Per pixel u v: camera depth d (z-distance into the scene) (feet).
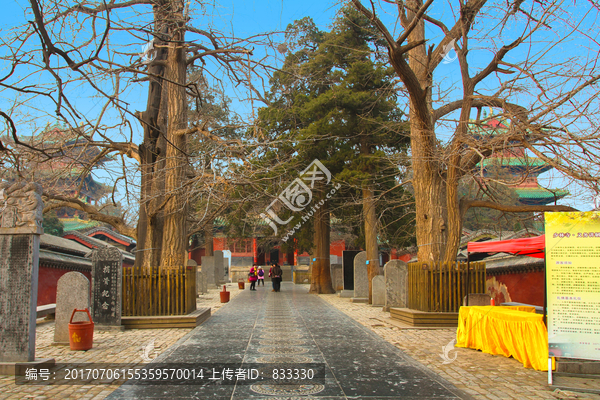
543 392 18.01
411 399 16.97
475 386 18.75
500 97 33.19
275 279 86.94
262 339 29.89
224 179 36.68
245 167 39.19
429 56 39.63
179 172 43.50
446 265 36.50
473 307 27.12
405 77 34.50
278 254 168.35
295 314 45.73
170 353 25.25
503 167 36.78
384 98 62.64
